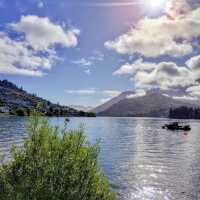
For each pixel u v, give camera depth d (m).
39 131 10.49
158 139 117.94
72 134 10.73
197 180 40.53
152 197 32.41
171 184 38.03
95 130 166.38
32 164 9.83
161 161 58.28
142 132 160.00
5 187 9.54
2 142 76.88
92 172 10.47
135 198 31.97
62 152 10.24
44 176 9.60
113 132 153.00
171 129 194.00
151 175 43.50
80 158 10.30
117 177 41.34
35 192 9.34
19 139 85.44
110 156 63.19
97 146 11.12
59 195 9.45
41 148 10.26
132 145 91.38
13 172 9.91
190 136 139.25
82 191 9.99
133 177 41.72
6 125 149.38
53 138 10.59
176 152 75.94
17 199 9.27
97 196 10.58
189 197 32.56
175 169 49.16
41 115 10.74
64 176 9.75
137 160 58.56
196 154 71.81
